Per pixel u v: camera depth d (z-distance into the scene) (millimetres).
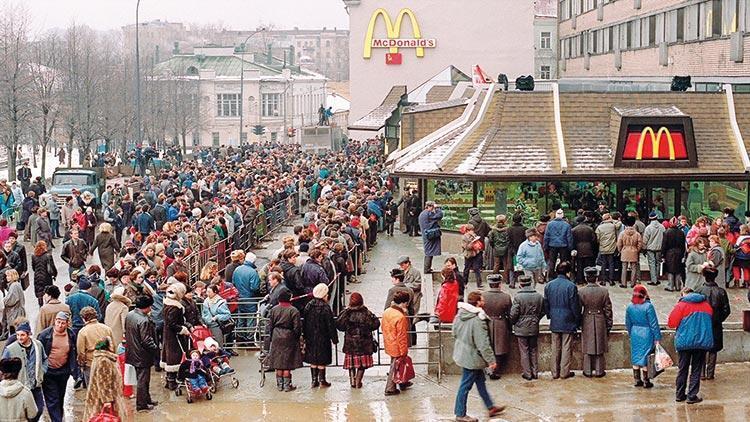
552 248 27844
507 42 99125
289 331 20609
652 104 35344
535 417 18469
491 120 36062
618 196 34625
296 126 162500
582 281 28203
